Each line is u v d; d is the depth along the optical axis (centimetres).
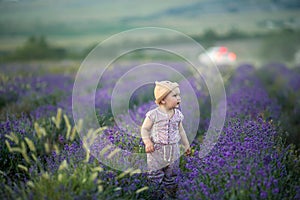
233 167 345
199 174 367
